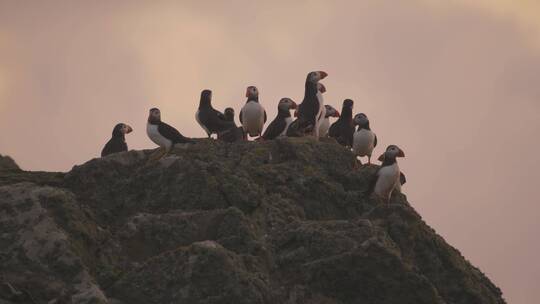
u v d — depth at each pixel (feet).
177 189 60.75
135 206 61.26
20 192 55.52
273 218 60.59
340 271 54.90
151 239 56.90
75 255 52.90
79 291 51.55
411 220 60.95
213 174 61.46
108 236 56.70
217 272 52.03
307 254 56.54
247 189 61.16
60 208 55.57
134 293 52.29
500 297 63.00
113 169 63.62
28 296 50.47
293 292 54.75
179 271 52.29
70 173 63.26
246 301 51.39
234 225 56.95
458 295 59.36
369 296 54.80
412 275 54.75
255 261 54.65
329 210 64.39
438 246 60.75
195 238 57.00
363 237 57.41
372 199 65.21
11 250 52.95
